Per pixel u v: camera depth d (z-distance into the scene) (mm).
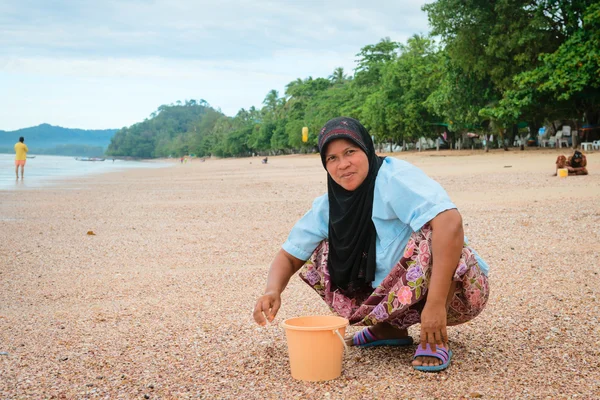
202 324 4035
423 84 51031
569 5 30000
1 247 7754
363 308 3031
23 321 4215
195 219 10664
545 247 6480
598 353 3150
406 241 2945
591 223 7922
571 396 2594
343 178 2949
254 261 6523
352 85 78250
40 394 2824
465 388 2719
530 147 45281
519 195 12195
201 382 2938
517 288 4707
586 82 27500
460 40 33625
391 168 2963
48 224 10227
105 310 4508
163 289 5219
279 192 16781
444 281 2785
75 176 34688
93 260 6785
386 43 71125
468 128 43125
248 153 153625
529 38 30406
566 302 4215
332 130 2949
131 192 18656
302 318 3113
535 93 31219
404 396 2648
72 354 3430
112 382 2967
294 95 116688
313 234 3234
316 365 2873
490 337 3516
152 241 8156
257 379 2951
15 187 22078
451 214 2795
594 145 32781
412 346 3422
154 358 3330
